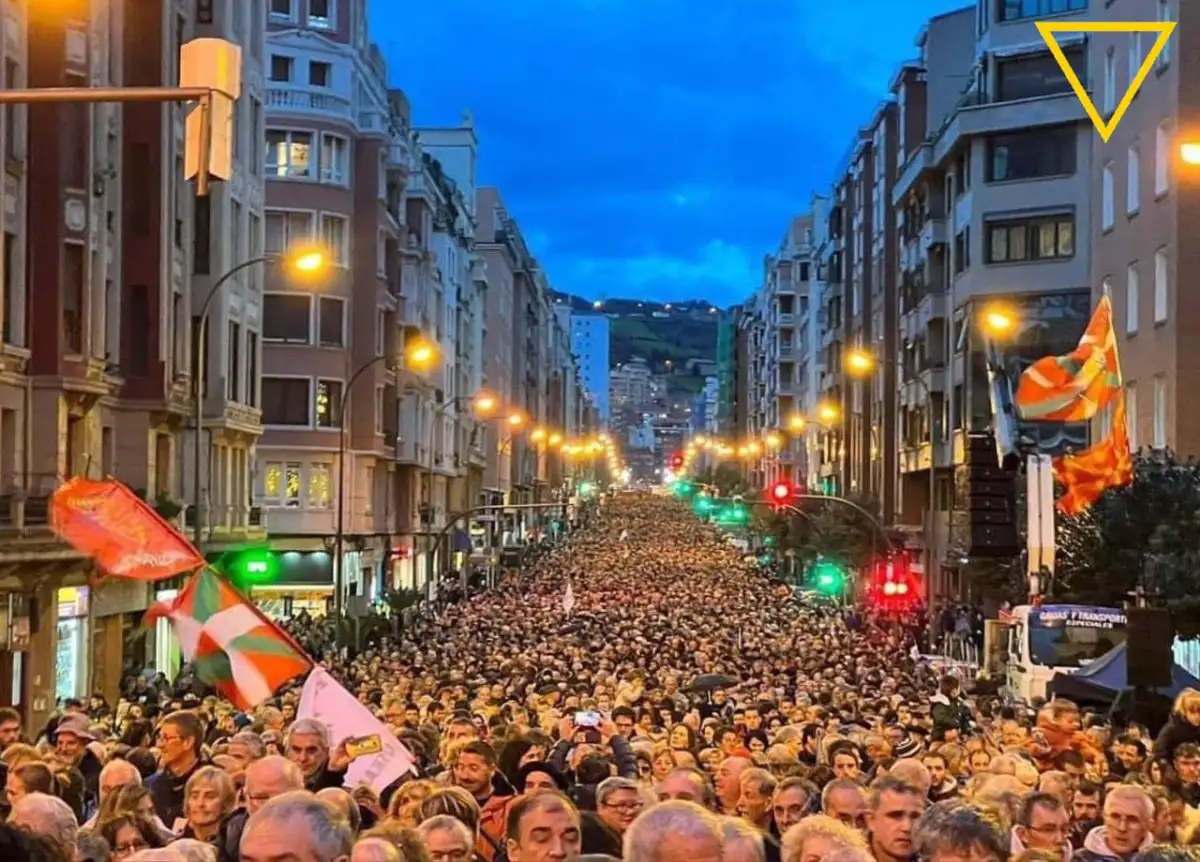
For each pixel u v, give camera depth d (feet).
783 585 244.01
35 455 113.91
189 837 32.14
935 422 216.13
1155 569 105.81
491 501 403.34
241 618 43.37
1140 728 61.57
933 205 218.59
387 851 21.68
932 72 245.04
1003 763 45.06
